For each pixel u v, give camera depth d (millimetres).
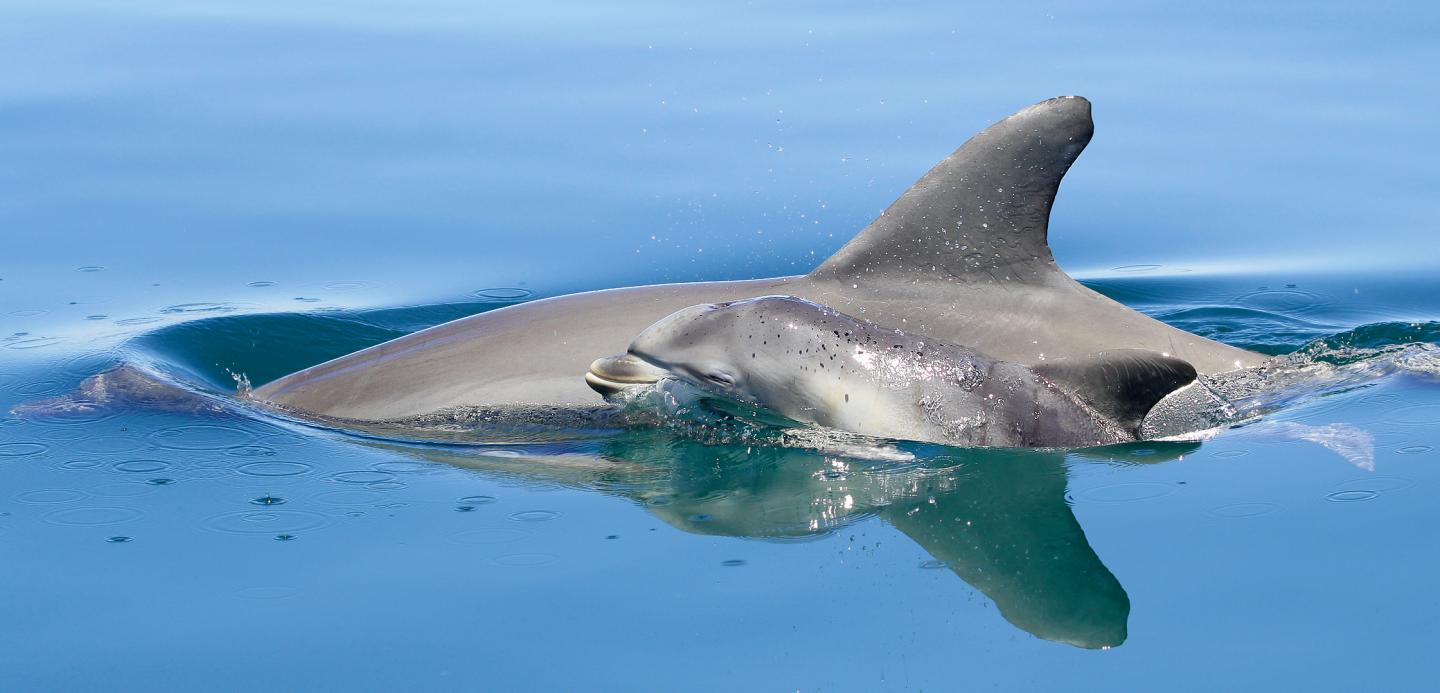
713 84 15352
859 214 12281
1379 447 7582
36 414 8625
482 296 11359
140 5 19000
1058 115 8602
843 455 7871
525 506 7156
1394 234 12516
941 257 8867
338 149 14070
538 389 8781
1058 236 12797
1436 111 14820
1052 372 7883
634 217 12547
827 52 16328
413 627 5750
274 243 12281
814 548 6566
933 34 17031
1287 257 12219
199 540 6699
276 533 6785
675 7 18656
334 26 17922
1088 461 7559
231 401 9062
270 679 5359
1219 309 11352
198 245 12250
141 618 5875
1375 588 5879
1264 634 5539
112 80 15828
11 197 13070
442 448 8133
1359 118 14734
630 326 9188
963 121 13836
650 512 7059
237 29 17859
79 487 7426
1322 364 9055
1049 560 6355
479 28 17766
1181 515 6754
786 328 8281
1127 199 13352
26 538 6734
